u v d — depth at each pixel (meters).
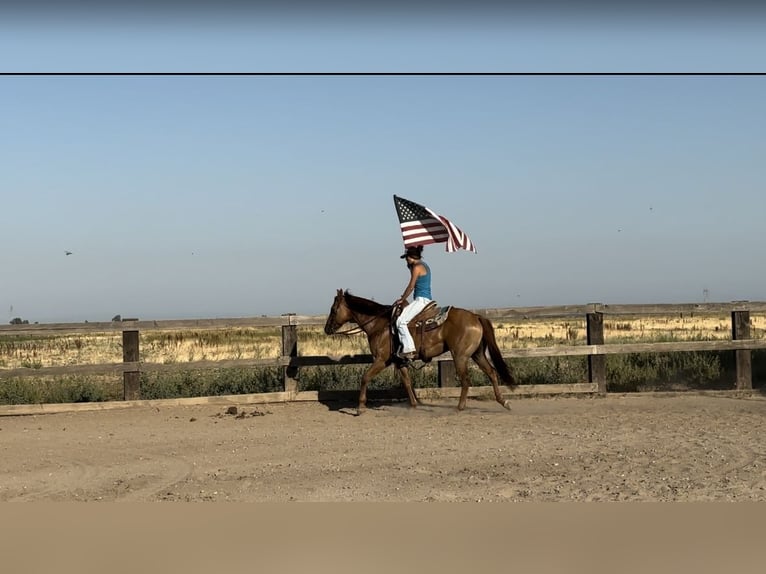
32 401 14.06
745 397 14.65
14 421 12.98
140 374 14.98
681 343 14.92
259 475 8.92
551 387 14.83
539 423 12.09
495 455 9.72
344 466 9.30
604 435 10.94
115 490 8.30
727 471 8.63
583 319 49.41
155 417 13.19
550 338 25.41
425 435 11.21
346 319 13.58
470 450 10.06
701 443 10.23
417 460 9.54
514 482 8.34
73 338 36.72
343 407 14.02
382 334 13.36
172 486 8.47
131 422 12.77
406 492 8.01
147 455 10.20
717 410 13.19
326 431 11.73
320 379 15.48
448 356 14.84
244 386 15.15
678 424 11.79
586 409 13.51
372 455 9.89
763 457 9.32
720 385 15.95
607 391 15.80
